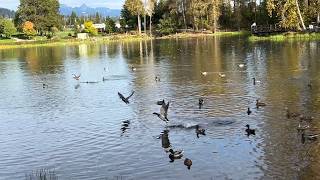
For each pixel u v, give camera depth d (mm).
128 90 57312
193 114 41906
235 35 164000
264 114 40719
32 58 116000
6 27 196750
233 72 68375
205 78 63812
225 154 31109
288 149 31344
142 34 190000
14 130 40281
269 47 105188
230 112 42062
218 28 187125
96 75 74312
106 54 117375
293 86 53625
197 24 182750
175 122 39406
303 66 70375
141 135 36438
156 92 54625
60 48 151375
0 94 59281
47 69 87938
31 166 31203
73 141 36094
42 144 35750
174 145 33500
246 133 35281
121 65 88250
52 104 50719
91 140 36062
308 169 27906
